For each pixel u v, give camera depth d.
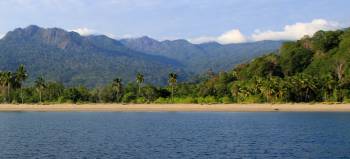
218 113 180.38
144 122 137.25
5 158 67.00
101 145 80.75
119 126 122.94
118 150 74.06
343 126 113.12
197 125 123.19
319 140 85.00
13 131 110.19
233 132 102.25
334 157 65.44
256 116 157.38
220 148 75.06
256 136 93.38
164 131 106.50
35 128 118.75
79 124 132.00
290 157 65.56
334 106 185.25
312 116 151.38
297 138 88.75
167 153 70.19
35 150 74.75
